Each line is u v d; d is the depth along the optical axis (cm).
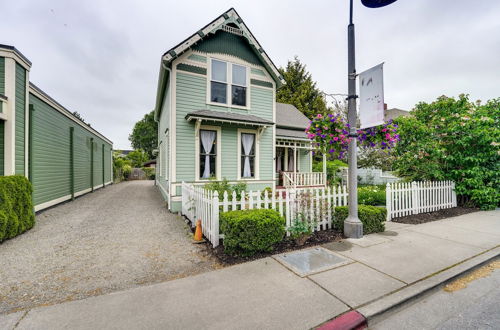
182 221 650
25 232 541
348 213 479
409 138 799
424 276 301
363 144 513
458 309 249
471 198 737
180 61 810
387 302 244
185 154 812
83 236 509
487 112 754
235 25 901
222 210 475
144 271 337
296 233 425
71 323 210
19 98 588
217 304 240
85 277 319
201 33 806
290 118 1452
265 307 234
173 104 796
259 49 923
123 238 495
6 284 298
